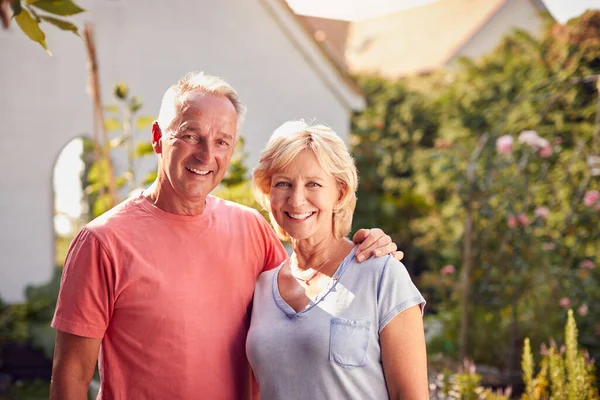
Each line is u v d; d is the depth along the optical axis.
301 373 2.04
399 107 12.22
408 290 2.05
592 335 5.33
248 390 2.34
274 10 7.79
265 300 2.25
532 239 5.91
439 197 10.55
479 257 6.13
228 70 7.84
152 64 7.57
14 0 1.85
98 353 2.14
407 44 20.08
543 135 6.74
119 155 7.17
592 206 5.78
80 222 9.81
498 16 17.84
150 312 2.10
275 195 2.16
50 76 7.31
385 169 11.55
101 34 7.38
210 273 2.22
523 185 6.09
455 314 6.67
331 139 2.14
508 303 5.90
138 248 2.12
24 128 7.30
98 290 2.07
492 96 10.07
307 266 2.24
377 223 10.59
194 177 2.15
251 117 7.93
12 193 7.32
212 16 7.75
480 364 5.94
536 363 5.38
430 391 4.18
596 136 6.02
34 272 7.40
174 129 2.15
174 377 2.10
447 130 10.69
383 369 2.04
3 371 6.63
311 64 8.05
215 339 2.19
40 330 6.54
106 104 7.33
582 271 5.67
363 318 2.02
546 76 8.31
